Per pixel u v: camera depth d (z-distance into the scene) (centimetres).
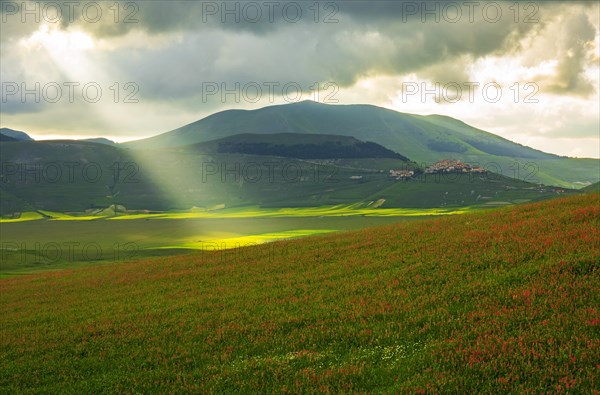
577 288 2644
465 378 1894
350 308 3034
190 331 2986
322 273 4244
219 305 3606
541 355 1972
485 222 5147
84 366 2605
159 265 6356
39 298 5084
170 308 3722
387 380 1989
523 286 2823
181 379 2258
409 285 3347
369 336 2497
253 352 2522
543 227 4212
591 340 2025
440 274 3431
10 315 4294
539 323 2294
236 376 2202
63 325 3622
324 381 2030
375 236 5691
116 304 4222
